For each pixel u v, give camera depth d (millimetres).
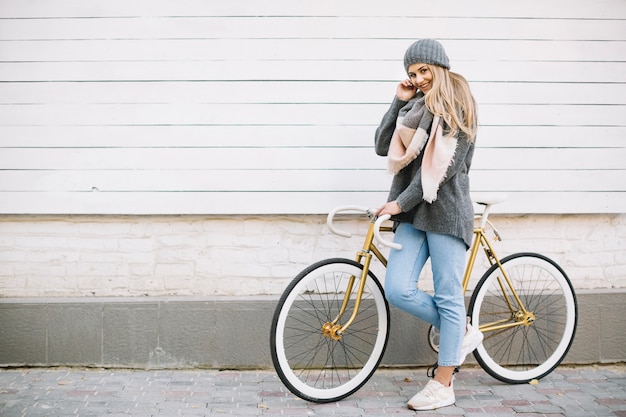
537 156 4582
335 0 4461
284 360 3844
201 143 4453
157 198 4441
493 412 3785
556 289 4668
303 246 4559
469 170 4215
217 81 4449
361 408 3848
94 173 4438
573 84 4594
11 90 4418
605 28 4602
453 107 3635
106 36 4438
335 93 4473
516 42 4555
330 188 4484
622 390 4148
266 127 4465
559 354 4371
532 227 4672
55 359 4375
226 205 4453
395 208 3754
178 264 4527
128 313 4383
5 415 3635
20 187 4418
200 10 4441
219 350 4418
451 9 4512
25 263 4496
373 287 4086
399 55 4484
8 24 4410
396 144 3840
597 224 4711
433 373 3979
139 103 4441
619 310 4590
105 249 4512
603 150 4617
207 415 3682
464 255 3846
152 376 4293
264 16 4449
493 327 4273
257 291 4555
